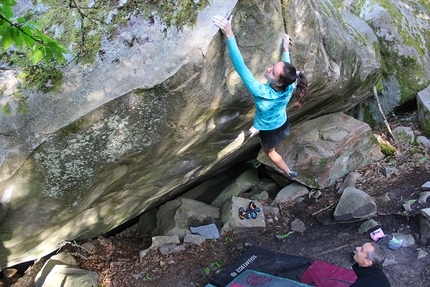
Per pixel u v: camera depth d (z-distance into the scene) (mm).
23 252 3791
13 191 2979
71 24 2900
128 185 3928
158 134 3346
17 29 1965
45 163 2953
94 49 2898
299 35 3832
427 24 6684
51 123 2820
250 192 5809
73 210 3506
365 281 3043
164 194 4926
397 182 5203
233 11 3223
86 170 3178
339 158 5441
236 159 5879
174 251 4613
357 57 5059
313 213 5121
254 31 3416
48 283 4105
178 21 3037
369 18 6461
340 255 4426
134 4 2977
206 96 3352
